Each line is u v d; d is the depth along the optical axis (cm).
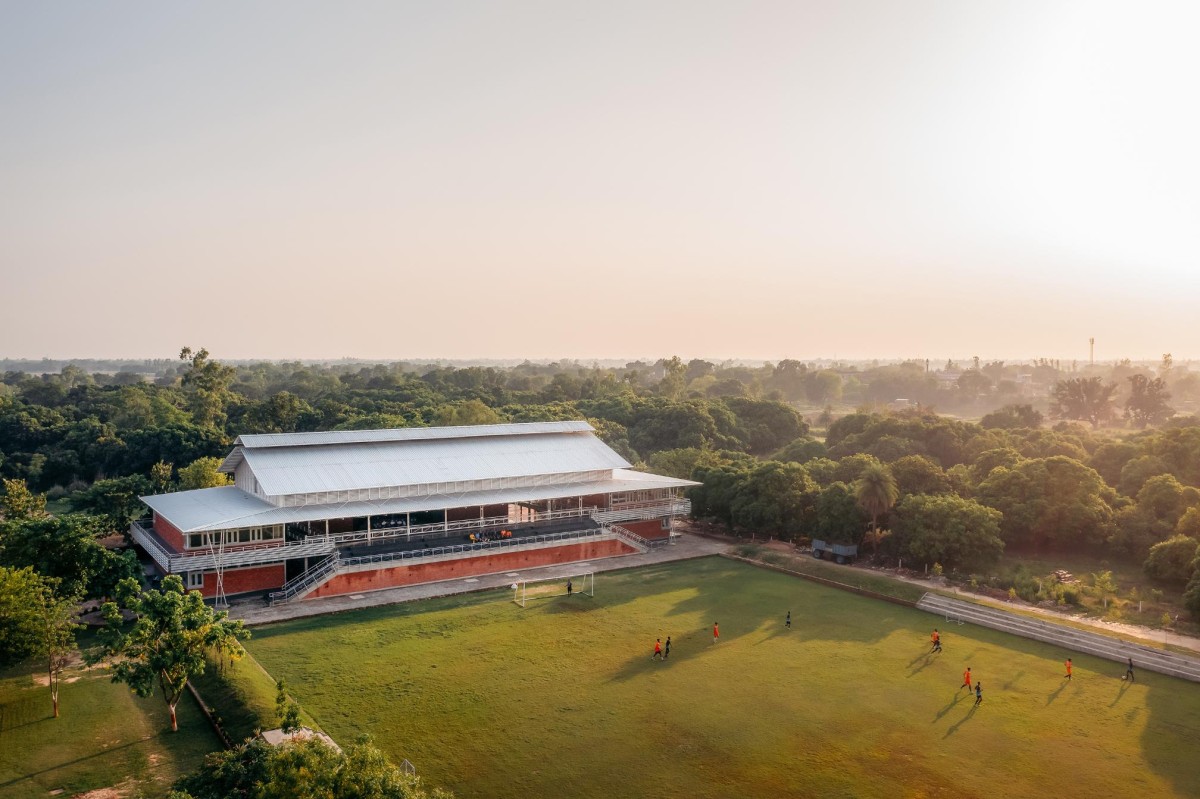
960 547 7269
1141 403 19625
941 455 11750
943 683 4847
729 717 4303
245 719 4025
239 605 6222
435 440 8688
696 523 9838
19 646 4059
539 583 7006
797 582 7219
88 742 3862
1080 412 19788
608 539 8044
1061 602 6556
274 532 6675
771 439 16125
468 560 7150
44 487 12250
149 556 7369
